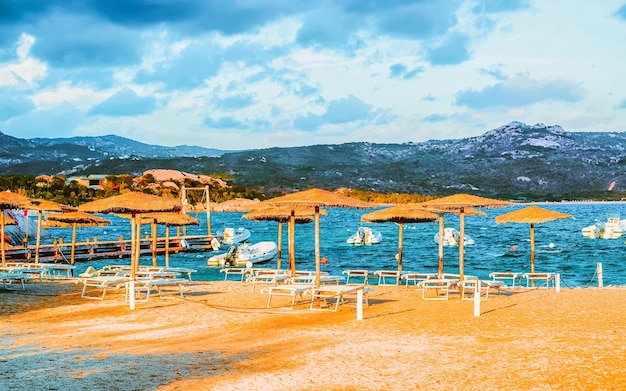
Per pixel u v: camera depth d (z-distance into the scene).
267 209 23.19
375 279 32.03
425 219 22.20
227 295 18.30
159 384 8.44
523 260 46.94
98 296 18.03
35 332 12.50
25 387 8.20
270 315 14.55
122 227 119.50
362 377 8.75
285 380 8.65
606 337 10.90
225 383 8.51
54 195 176.12
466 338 11.27
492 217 159.75
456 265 43.88
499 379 8.44
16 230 57.59
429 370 9.02
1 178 179.50
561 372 8.63
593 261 45.44
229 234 62.88
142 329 12.85
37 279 23.39
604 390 7.80
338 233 89.38
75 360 9.83
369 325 13.05
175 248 53.62
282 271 22.56
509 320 13.07
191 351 10.54
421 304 16.25
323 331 12.42
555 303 15.51
